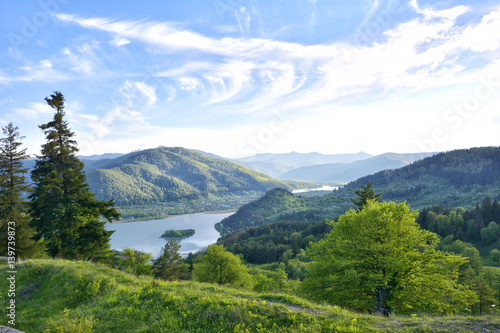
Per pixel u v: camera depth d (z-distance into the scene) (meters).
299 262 88.19
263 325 9.96
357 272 18.78
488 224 99.00
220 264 39.56
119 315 11.04
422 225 106.38
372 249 18.17
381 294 18.34
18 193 26.27
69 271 14.95
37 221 24.45
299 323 10.00
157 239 167.62
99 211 26.08
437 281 17.73
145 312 11.11
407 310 17.73
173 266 50.53
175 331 9.83
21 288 14.08
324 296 18.72
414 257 18.30
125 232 193.12
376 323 9.96
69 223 23.86
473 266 61.00
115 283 13.77
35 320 11.16
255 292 13.95
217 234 189.00
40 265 15.90
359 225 21.56
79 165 27.38
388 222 19.86
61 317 11.10
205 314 10.63
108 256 28.03
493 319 9.57
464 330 8.75
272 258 111.06
